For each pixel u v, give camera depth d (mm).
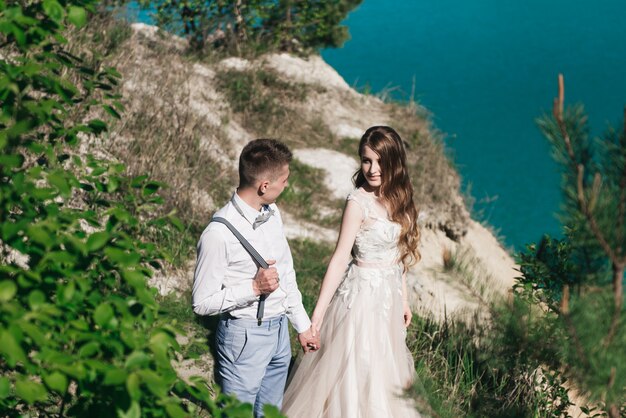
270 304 3709
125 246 2529
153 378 2064
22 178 2303
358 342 4281
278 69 11828
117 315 2383
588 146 2406
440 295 6398
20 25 2508
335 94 11852
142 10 11547
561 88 2391
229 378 3764
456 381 4625
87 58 7602
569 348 2545
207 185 7727
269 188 3574
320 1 12812
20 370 2420
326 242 7930
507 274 10188
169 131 7949
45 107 2545
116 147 6926
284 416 2164
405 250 4410
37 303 2111
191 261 6293
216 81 10516
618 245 2393
